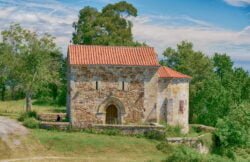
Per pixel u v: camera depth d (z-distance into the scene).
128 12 111.69
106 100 69.31
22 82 84.19
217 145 70.81
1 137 57.91
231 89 102.56
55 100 115.94
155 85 70.44
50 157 55.81
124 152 59.47
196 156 58.22
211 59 108.38
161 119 73.81
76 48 72.25
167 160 57.06
